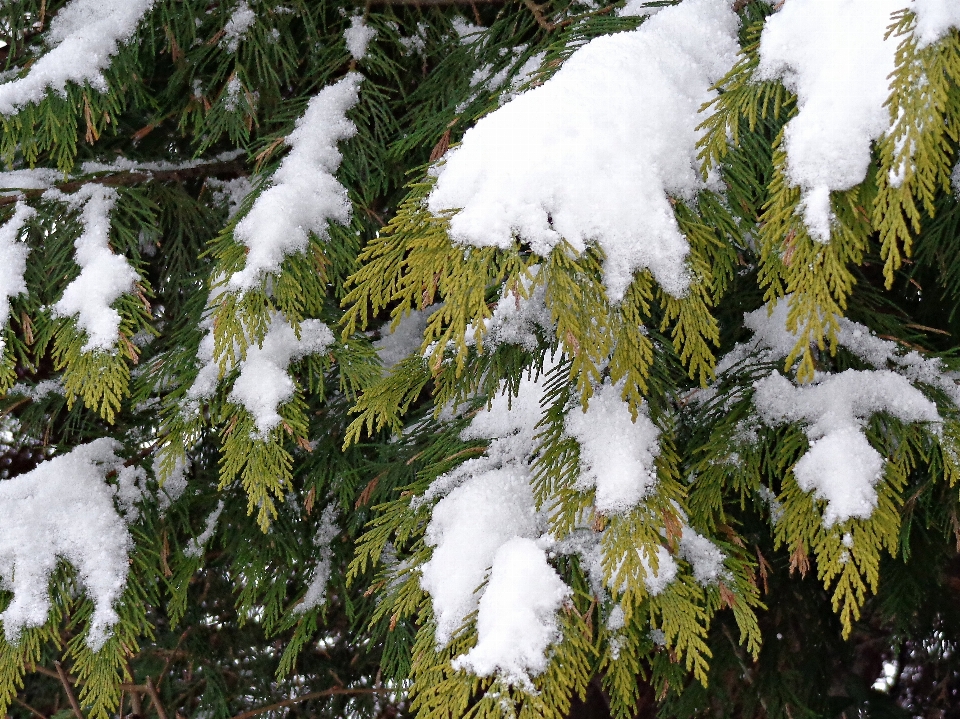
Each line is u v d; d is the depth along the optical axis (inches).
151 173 104.7
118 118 110.6
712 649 101.0
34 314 96.7
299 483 106.6
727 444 85.7
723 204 82.3
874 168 77.5
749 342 92.5
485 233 78.1
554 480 86.0
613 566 80.7
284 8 101.0
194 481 102.7
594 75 81.2
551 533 83.9
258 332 88.7
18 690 132.4
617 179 79.2
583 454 83.7
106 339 90.2
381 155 99.3
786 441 84.4
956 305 95.6
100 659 92.2
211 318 94.5
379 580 89.0
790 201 78.2
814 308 77.4
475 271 77.9
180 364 93.5
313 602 102.2
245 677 131.3
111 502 97.1
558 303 77.5
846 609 80.1
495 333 86.4
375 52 101.8
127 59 97.3
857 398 85.0
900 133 75.7
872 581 80.1
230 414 90.1
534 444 89.3
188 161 110.4
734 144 83.3
